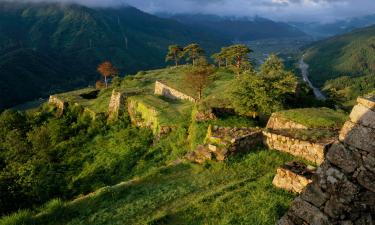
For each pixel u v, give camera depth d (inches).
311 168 609.9
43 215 642.2
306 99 1648.6
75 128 1993.1
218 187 667.4
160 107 1672.0
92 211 647.8
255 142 834.2
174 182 711.1
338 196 239.1
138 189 708.7
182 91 2000.5
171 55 3619.6
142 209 621.6
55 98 2423.7
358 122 234.2
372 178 224.8
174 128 1432.1
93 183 1198.3
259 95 1232.2
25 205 944.3
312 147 738.8
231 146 786.8
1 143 1974.7
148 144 1466.5
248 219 532.4
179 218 574.6
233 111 1322.6
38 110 2498.8
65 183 1243.2
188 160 799.1
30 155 1717.5
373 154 225.1
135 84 2679.6
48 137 1887.3
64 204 687.7
